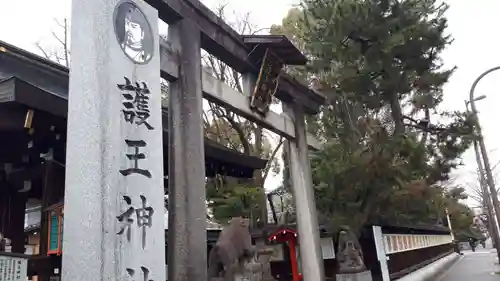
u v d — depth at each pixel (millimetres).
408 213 13445
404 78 12367
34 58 5523
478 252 50031
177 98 5426
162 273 3902
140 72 4367
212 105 18672
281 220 18703
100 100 3873
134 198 3867
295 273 14672
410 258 19484
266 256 15164
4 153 6422
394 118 12844
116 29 4242
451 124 12445
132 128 4082
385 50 11445
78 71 3896
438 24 12266
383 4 11727
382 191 11375
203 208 5164
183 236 4867
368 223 13773
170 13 5684
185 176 5090
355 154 10891
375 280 13781
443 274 22500
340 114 12375
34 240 11016
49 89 5539
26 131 5637
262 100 7820
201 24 6250
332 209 12867
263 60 7621
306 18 13180
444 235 36500
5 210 7129
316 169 11891
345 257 12000
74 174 3645
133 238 3746
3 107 5184
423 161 11156
